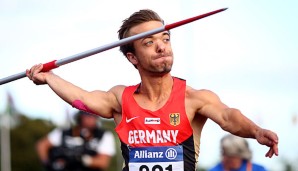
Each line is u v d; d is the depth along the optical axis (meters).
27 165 81.62
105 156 19.86
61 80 11.38
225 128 10.08
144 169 10.38
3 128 79.12
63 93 11.20
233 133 10.01
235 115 9.97
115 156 65.06
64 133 19.92
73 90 11.20
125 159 10.55
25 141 82.12
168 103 10.43
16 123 82.62
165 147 10.34
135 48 10.71
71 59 11.40
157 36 10.59
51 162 19.94
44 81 11.42
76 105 11.09
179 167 10.32
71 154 19.78
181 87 10.54
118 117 11.03
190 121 10.37
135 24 10.97
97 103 11.03
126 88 10.87
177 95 10.48
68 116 22.03
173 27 10.43
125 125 10.57
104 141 19.83
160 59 10.49
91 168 19.83
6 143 79.44
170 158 10.32
